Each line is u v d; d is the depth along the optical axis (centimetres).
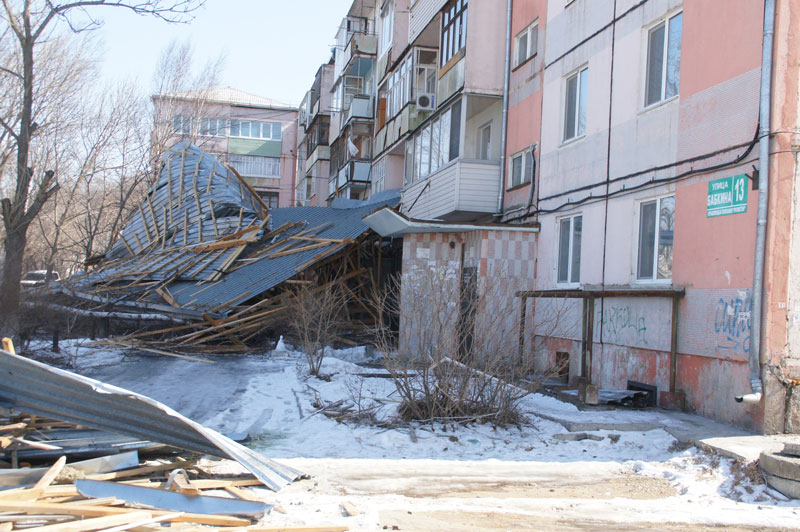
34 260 2681
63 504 458
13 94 1812
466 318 960
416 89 2138
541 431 840
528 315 1395
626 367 1063
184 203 2577
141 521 434
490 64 1627
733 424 817
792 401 772
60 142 2408
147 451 618
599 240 1194
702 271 904
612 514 525
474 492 599
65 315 1606
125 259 2448
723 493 597
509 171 1609
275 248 2120
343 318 1881
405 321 1152
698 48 945
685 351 925
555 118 1388
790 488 577
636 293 1011
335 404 988
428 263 1588
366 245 2131
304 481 611
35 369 594
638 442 779
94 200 3559
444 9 1806
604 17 1216
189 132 3566
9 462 582
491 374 888
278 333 1834
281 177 5291
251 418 923
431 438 805
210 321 1683
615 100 1168
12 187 2091
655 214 1050
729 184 863
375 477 639
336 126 3719
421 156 1931
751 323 794
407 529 474
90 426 611
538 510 535
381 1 3081
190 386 1168
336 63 3900
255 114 5269
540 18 1477
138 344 1655
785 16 797
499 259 1419
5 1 1398
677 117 990
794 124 790
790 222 787
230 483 563
